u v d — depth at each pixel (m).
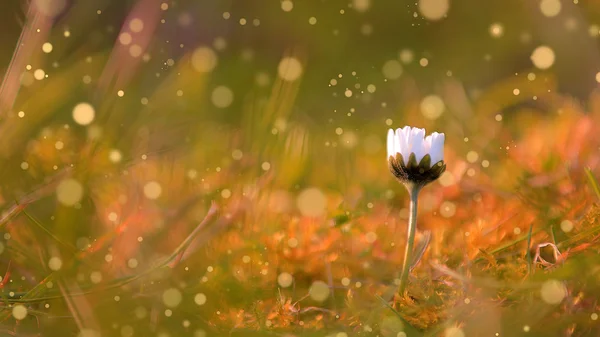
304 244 0.51
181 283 0.50
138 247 0.51
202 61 0.69
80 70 0.60
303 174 0.58
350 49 0.95
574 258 0.49
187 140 0.61
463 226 0.53
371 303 0.49
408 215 0.55
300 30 0.97
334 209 0.54
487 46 0.91
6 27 0.71
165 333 0.47
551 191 0.53
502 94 0.71
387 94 0.84
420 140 0.47
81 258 0.49
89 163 0.53
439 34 0.95
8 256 0.51
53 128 0.57
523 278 0.49
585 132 0.56
